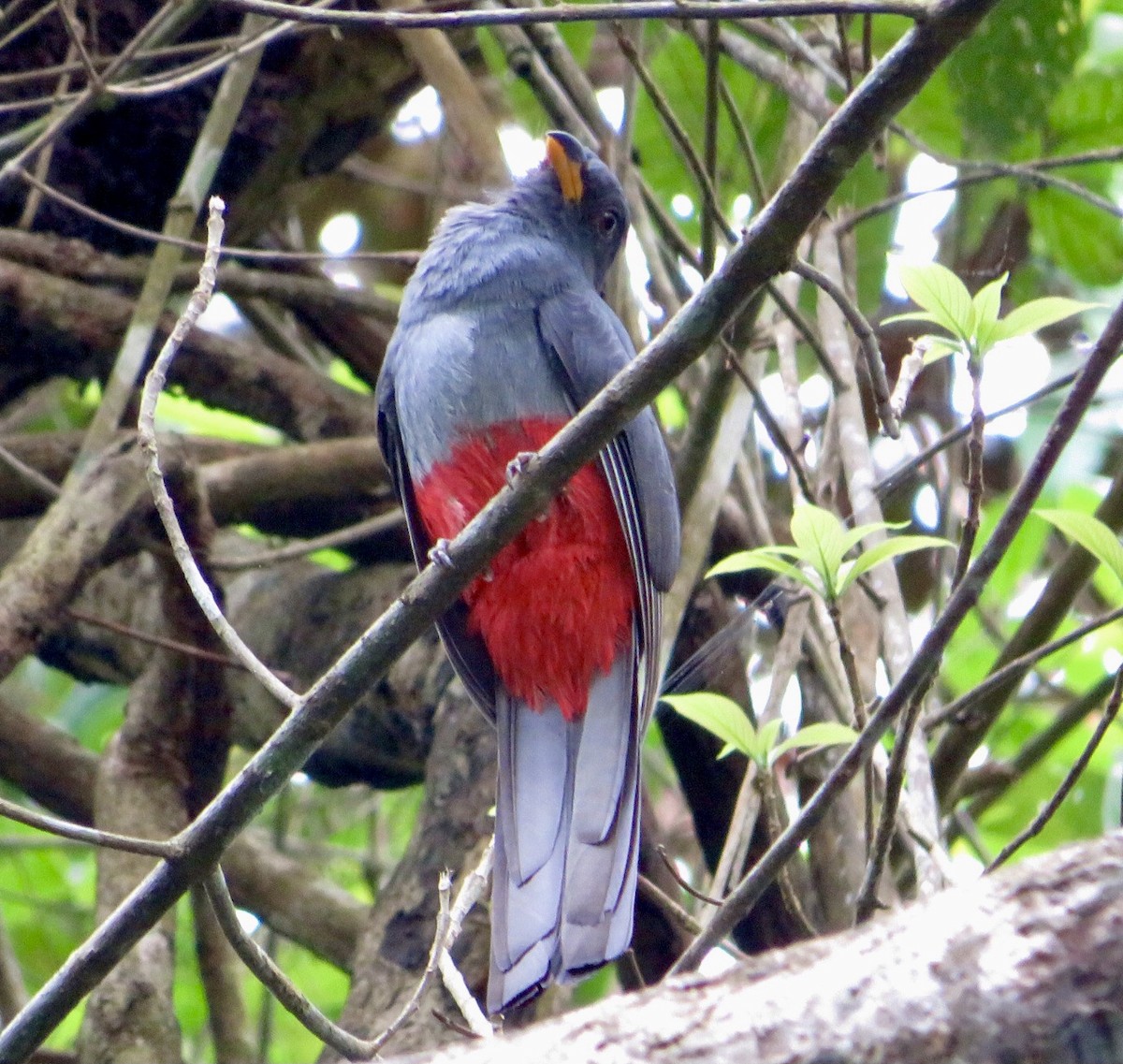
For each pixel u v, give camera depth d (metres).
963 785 10.37
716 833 10.51
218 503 11.29
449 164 13.27
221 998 10.85
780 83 9.81
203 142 10.50
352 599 11.74
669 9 5.86
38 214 11.70
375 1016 8.99
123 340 11.23
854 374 9.70
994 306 6.19
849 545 6.70
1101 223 11.33
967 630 12.69
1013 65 10.19
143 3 11.75
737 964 4.21
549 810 8.05
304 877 11.44
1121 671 6.46
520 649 8.38
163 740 10.20
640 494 8.53
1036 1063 3.71
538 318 8.86
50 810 11.58
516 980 7.00
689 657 10.70
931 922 3.98
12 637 9.35
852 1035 3.89
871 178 11.18
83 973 6.02
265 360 12.00
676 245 10.44
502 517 6.38
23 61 11.61
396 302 12.25
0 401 11.73
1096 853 3.91
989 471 12.87
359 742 11.29
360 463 11.46
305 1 10.51
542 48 10.62
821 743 7.29
